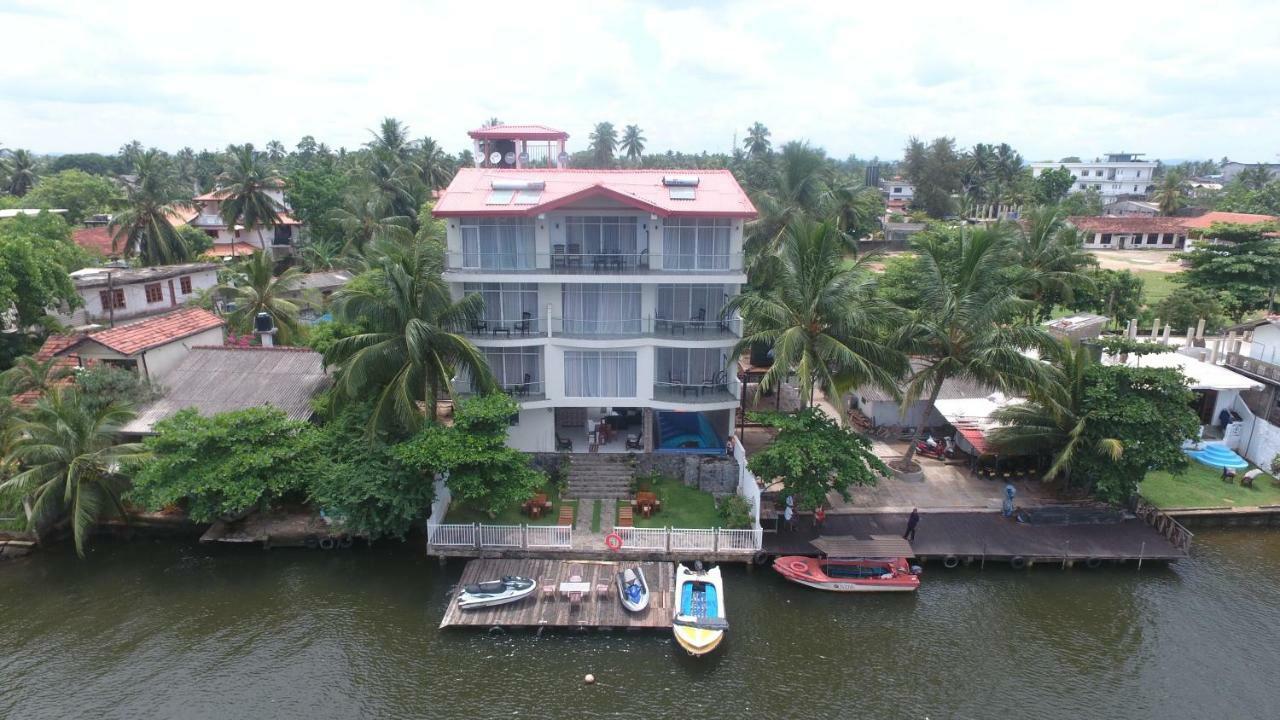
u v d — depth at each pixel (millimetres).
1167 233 108438
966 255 32906
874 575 29000
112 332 38469
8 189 97125
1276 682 24516
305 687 23938
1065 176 127500
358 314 31094
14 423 30656
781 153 56125
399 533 30562
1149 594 29016
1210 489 35969
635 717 22922
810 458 30016
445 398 37625
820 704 23547
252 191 70938
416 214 74688
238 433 30578
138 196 61781
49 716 22656
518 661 25109
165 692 23719
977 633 26812
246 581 29328
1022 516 32438
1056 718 23047
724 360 35781
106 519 32281
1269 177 137750
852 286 30703
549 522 32000
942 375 34031
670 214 33000
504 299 35000
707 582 27891
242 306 47562
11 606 27797
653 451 36031
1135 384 32469
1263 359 42125
